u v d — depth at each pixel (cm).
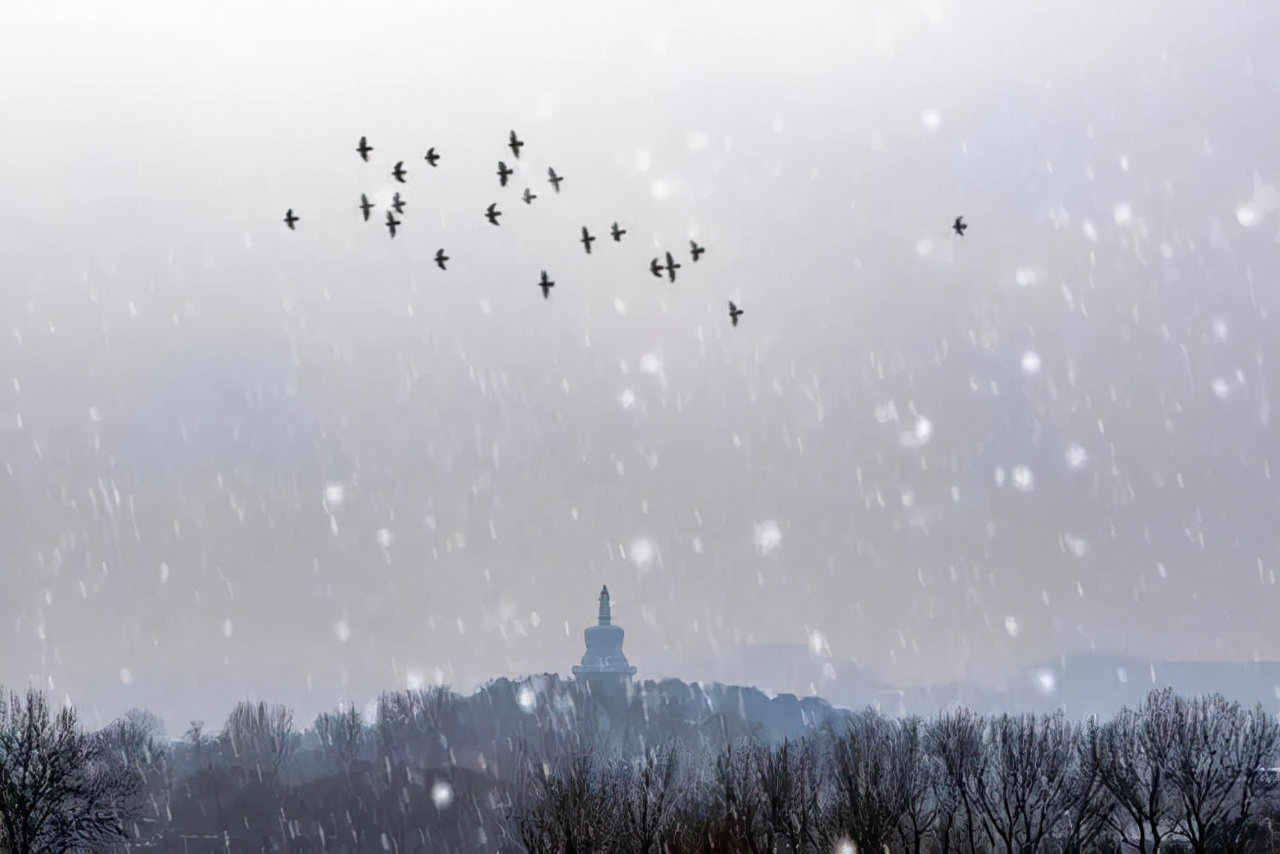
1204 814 11912
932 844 12200
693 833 11412
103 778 12650
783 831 11562
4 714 11569
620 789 11856
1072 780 12012
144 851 16825
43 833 11581
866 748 12494
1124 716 12306
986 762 11944
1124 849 11969
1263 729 11662
